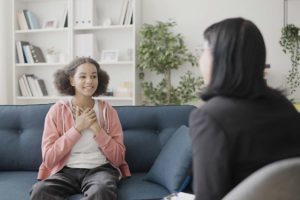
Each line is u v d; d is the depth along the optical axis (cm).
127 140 211
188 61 333
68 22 345
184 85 328
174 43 322
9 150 207
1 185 177
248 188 67
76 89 197
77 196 166
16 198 161
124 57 354
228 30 84
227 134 75
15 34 360
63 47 372
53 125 188
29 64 356
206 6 335
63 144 178
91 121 184
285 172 65
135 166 209
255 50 83
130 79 356
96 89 204
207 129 77
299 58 310
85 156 184
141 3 349
